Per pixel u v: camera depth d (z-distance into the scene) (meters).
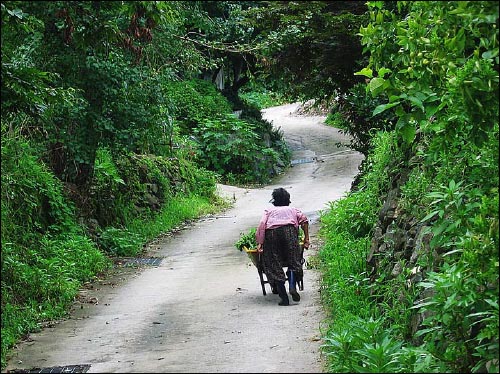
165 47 14.69
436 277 6.31
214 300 10.38
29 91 8.60
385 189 12.45
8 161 12.49
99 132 14.16
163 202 19.92
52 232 13.56
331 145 39.09
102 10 9.20
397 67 6.56
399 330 7.50
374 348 6.66
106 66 13.37
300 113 51.56
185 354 7.77
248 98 55.31
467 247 6.05
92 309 10.40
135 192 18.64
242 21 17.19
